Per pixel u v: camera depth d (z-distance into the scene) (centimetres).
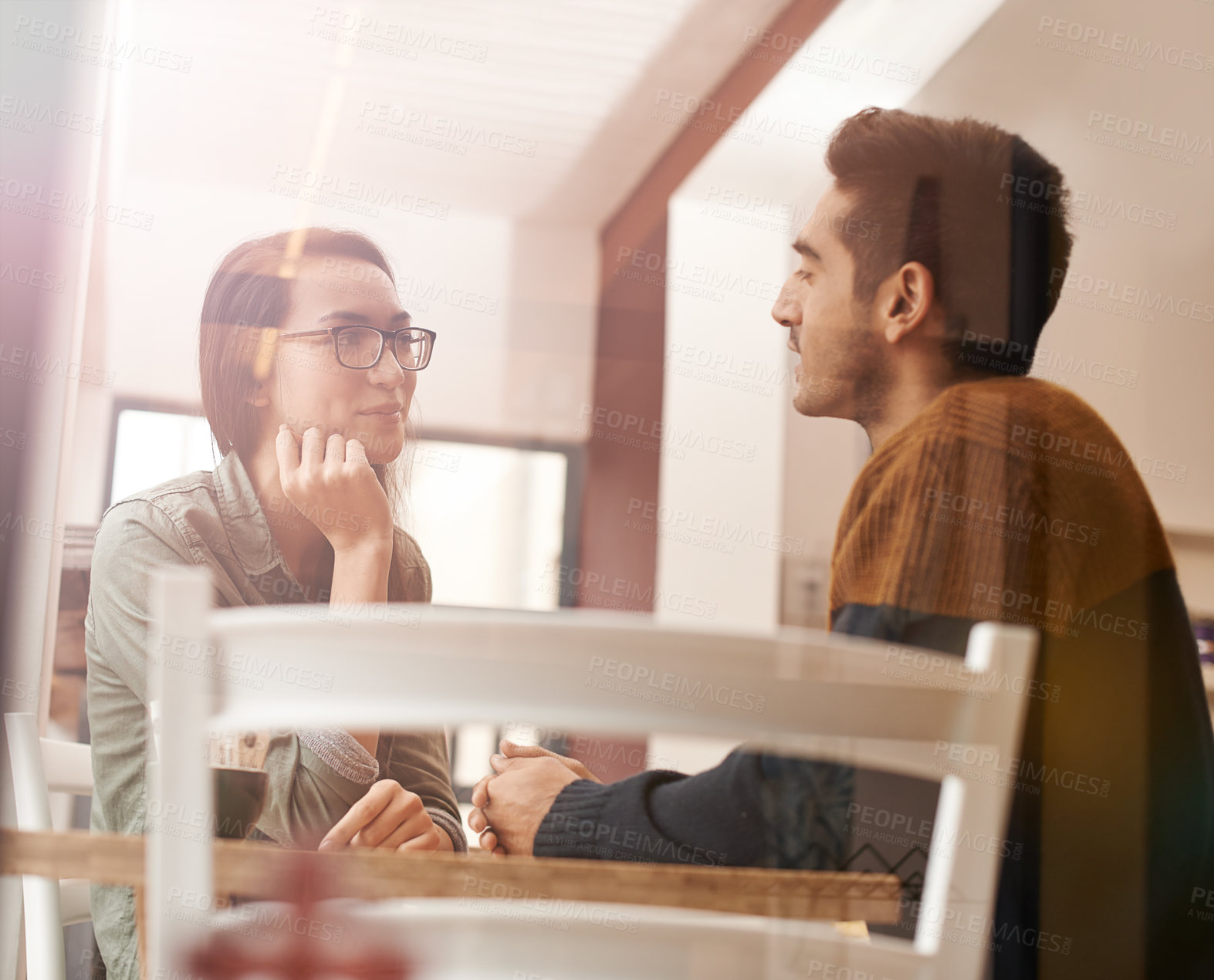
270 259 125
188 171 125
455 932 47
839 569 106
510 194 139
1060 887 92
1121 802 96
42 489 105
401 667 37
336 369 121
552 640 37
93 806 95
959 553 103
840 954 48
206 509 108
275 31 133
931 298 122
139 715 96
